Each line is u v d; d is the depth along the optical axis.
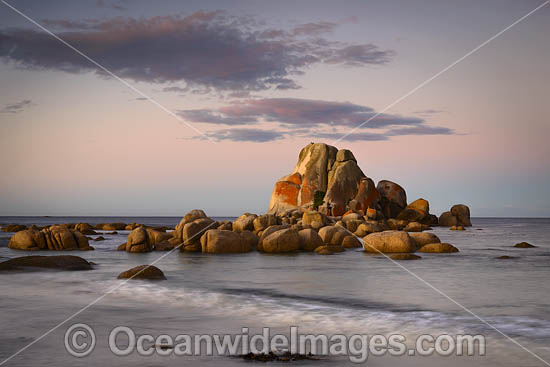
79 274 16.55
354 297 12.77
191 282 15.47
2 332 8.76
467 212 75.56
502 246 32.91
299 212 68.56
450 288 14.41
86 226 47.81
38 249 26.89
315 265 20.62
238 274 17.58
